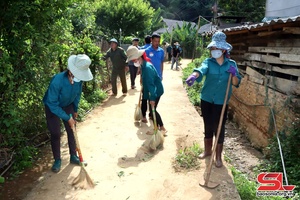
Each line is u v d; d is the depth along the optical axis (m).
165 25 38.25
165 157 4.72
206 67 3.99
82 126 6.26
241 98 8.66
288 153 5.30
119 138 5.54
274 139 5.91
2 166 4.32
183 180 4.01
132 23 24.64
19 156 4.52
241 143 7.43
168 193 3.72
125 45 20.20
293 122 5.41
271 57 6.67
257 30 6.70
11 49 4.12
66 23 4.93
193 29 30.81
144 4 25.59
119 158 4.70
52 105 3.86
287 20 5.03
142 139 5.49
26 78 4.46
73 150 4.48
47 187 3.87
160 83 5.28
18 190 3.87
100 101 8.38
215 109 4.18
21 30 4.12
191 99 9.61
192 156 4.60
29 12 4.19
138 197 3.64
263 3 22.52
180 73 15.88
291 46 5.80
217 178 4.03
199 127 6.17
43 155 4.90
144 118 6.41
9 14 3.92
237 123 8.95
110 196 3.66
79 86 4.16
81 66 3.85
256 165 5.93
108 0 24.44
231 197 3.62
